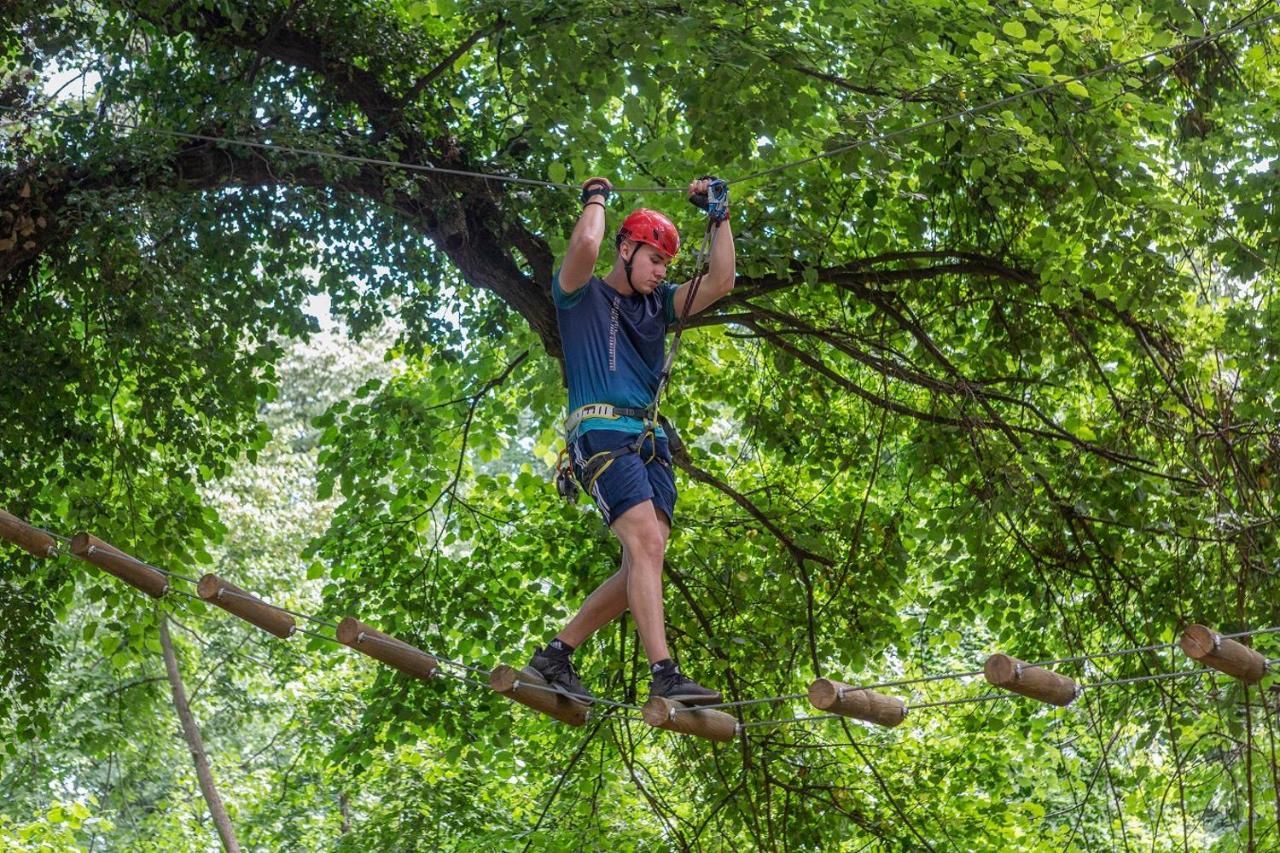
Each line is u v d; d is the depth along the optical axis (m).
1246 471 12.02
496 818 16.97
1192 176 11.55
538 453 14.32
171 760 23.00
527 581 14.41
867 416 13.82
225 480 22.12
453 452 14.26
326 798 21.44
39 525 13.06
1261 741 12.13
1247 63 11.77
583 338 5.80
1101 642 14.34
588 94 10.16
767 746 13.20
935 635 15.13
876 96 10.56
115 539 13.37
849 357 13.80
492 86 12.55
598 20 9.71
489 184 11.44
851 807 13.91
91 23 11.58
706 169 10.32
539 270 11.75
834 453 13.81
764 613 13.30
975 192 11.89
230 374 12.48
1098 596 12.91
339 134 11.67
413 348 13.73
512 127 12.50
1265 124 10.84
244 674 21.44
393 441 13.53
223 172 11.38
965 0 10.64
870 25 10.52
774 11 10.38
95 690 20.97
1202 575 12.80
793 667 13.34
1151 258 11.12
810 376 13.41
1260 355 11.05
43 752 20.34
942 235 12.59
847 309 13.56
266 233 12.52
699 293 6.05
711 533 13.70
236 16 10.79
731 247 6.10
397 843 16.56
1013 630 14.22
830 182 11.56
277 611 5.96
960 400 12.12
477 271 11.70
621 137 11.23
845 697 5.14
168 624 20.67
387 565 13.63
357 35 11.75
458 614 13.48
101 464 13.38
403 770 17.39
